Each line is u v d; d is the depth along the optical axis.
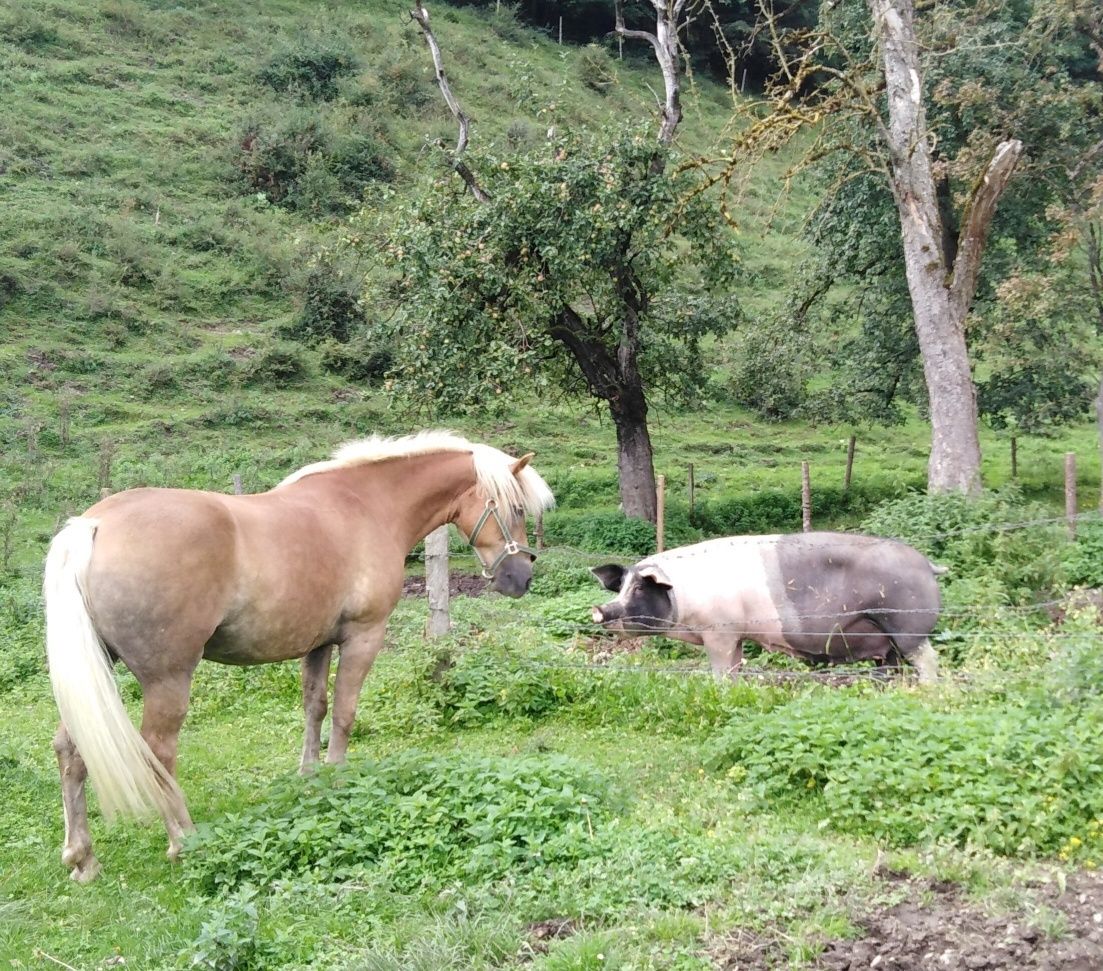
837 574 10.02
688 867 5.90
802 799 7.03
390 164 47.19
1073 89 21.81
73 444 28.00
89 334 34.19
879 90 20.66
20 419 28.80
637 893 5.68
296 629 7.16
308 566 7.13
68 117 46.03
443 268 19.33
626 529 21.09
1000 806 6.22
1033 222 23.17
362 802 6.65
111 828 7.30
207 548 6.52
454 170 20.42
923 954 4.98
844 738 7.19
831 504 25.91
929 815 6.27
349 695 7.73
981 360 25.64
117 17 54.19
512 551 8.45
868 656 10.23
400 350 20.39
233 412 30.78
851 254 24.20
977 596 11.33
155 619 6.34
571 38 65.44
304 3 62.34
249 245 40.69
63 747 6.51
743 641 10.62
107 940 5.70
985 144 20.22
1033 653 9.45
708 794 7.17
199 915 5.78
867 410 26.89
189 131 47.34
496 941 5.29
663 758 8.20
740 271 21.42
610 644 12.01
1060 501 25.41
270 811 6.79
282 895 5.89
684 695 9.36
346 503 7.70
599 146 20.06
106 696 6.07
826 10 18.36
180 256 39.62
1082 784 6.27
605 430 33.59
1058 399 25.05
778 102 16.89
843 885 5.61
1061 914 5.15
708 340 36.59
